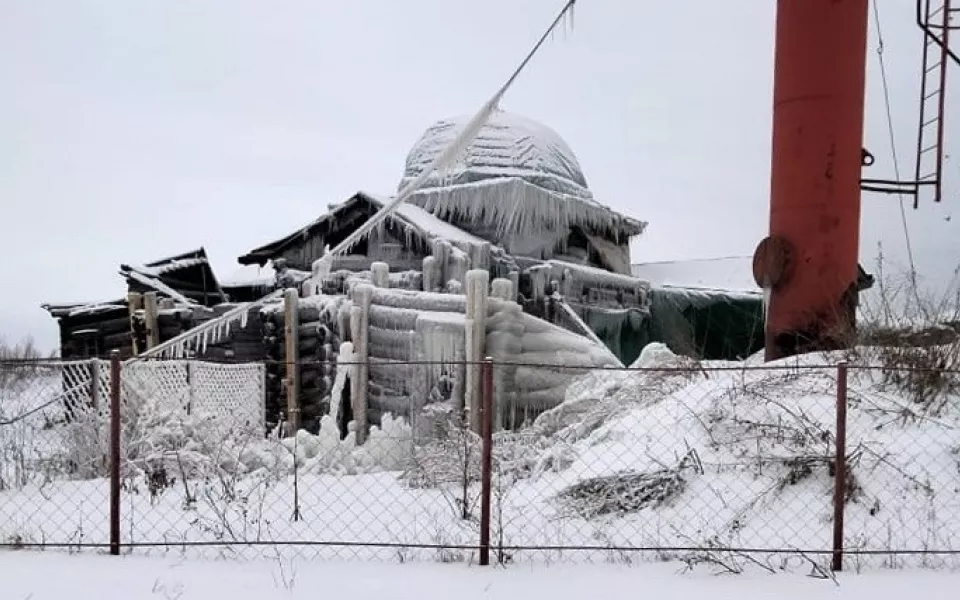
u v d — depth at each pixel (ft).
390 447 28.86
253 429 30.22
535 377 34.30
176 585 14.47
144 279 56.24
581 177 64.59
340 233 56.24
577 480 20.25
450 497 21.03
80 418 26.66
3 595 13.93
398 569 15.49
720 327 66.28
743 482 18.86
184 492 22.30
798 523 17.54
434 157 58.75
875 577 15.08
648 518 18.29
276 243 58.34
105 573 15.15
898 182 29.68
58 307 57.31
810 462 18.74
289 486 23.04
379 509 20.31
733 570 15.42
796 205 27.73
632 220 62.03
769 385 22.18
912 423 20.39
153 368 28.76
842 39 27.17
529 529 18.11
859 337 24.12
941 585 14.65
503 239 53.21
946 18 28.68
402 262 51.57
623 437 22.17
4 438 25.70
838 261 27.32
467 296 33.63
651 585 14.64
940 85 28.89
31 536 17.71
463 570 15.46
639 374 28.09
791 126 27.89
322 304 42.16
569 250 57.67
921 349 22.24
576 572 15.37
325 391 41.16
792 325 27.68
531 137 59.52
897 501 17.95
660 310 66.18
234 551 16.69
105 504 21.07
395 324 37.52
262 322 48.62
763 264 28.40
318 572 15.28
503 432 27.78
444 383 34.88
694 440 20.76
